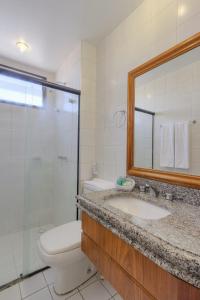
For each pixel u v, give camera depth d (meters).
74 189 1.88
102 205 0.92
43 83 1.73
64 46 1.95
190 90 1.02
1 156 2.05
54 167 2.17
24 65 2.37
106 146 1.73
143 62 1.34
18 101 2.02
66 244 1.17
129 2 1.36
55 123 2.12
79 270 1.32
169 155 1.13
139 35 1.38
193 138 1.01
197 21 1.00
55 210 2.12
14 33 1.74
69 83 2.10
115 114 1.62
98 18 1.54
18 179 2.15
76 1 1.37
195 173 0.99
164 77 1.17
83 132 1.84
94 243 0.94
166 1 1.18
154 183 1.19
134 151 1.39
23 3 1.40
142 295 0.64
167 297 0.55
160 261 0.55
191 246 0.54
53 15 1.51
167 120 1.15
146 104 1.29
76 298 1.22
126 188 1.22
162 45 1.20
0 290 1.27
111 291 1.28
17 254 1.68
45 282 1.35
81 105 1.83
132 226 0.68
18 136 2.16
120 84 1.56
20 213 2.15
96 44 1.91
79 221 1.53
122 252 0.74
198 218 0.77
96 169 1.86
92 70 1.91
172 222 0.72
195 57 1.00
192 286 0.49
